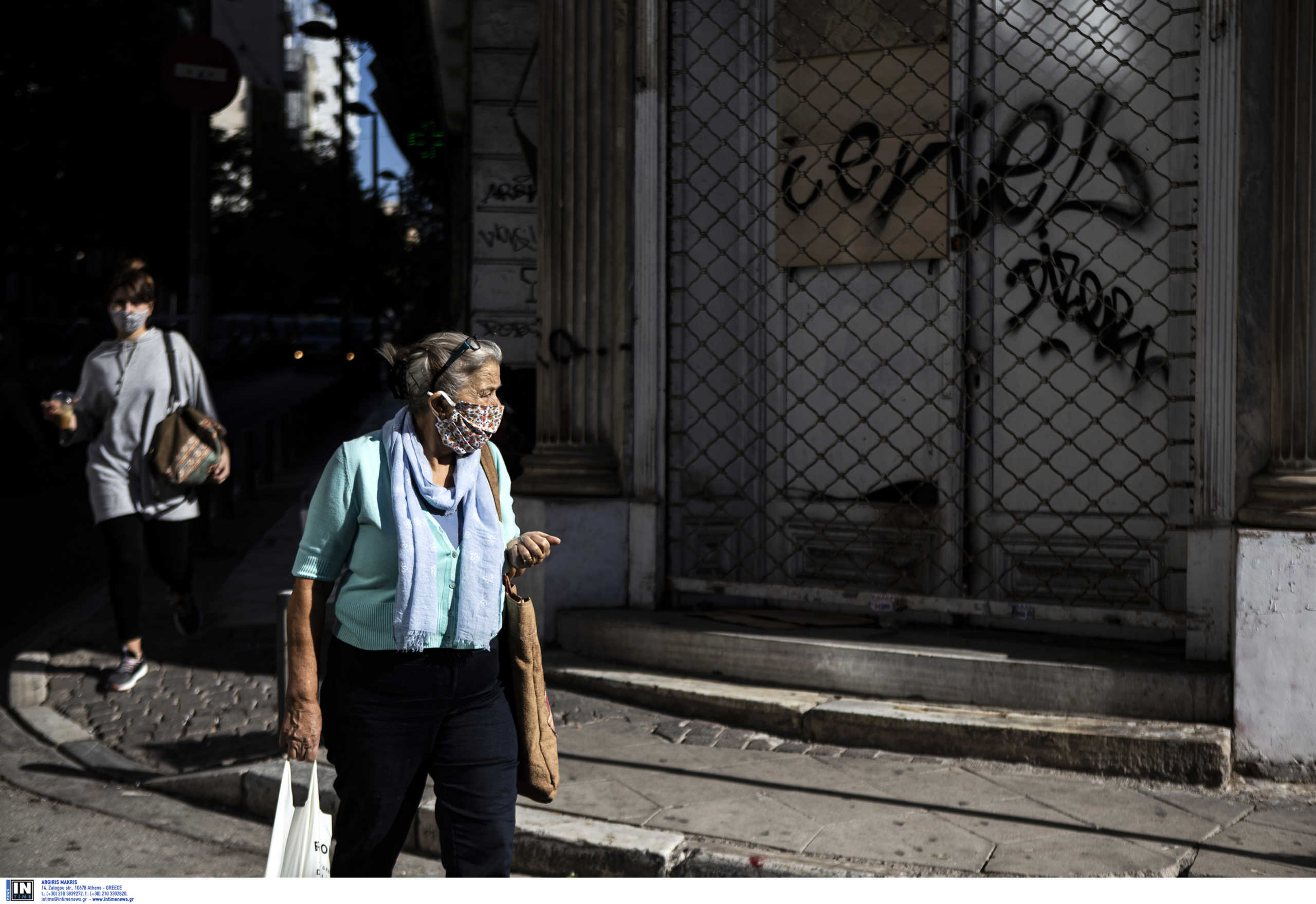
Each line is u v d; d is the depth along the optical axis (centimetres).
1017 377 565
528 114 947
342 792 267
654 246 613
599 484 625
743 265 622
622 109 619
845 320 603
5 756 508
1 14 2703
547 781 281
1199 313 478
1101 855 370
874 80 589
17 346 2177
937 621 579
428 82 1716
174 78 1511
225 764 478
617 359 625
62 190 3094
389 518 263
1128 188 536
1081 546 550
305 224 6012
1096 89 543
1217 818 405
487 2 942
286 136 8438
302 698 262
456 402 264
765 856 368
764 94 614
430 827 413
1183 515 522
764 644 541
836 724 489
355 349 2606
